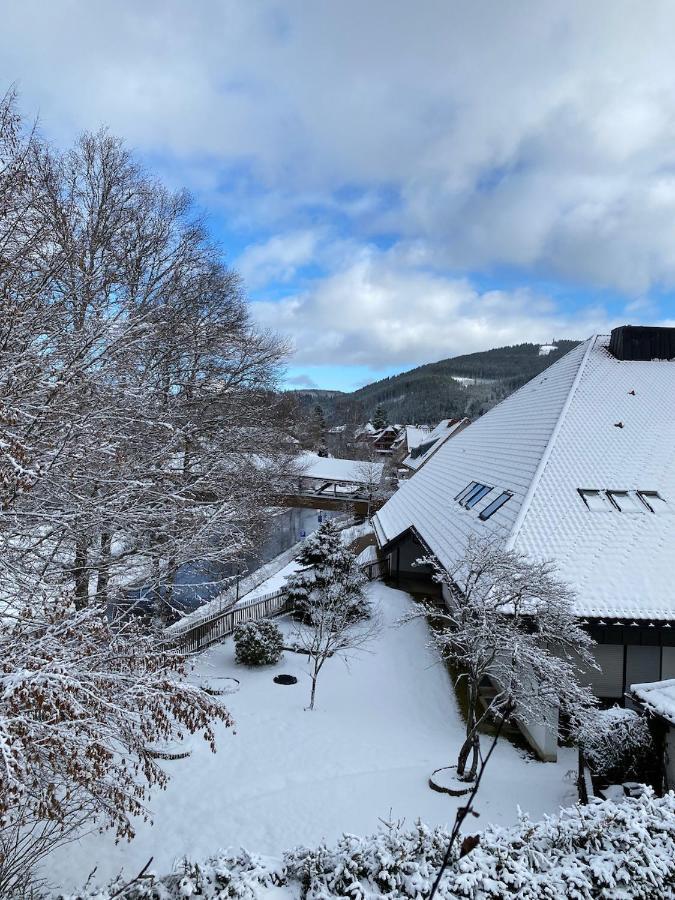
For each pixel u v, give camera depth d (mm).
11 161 9930
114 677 5539
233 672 15938
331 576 19875
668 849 5957
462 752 10250
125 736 5828
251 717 13055
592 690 12766
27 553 7684
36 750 4957
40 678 4527
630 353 20500
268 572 29609
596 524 13672
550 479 15250
